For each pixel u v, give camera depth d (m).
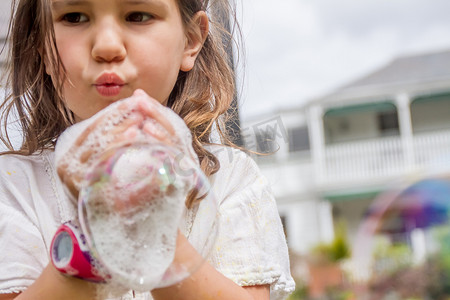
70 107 0.97
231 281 0.90
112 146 0.75
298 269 12.10
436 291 11.67
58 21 0.95
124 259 0.73
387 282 12.01
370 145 14.59
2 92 1.29
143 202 0.74
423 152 14.45
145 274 0.74
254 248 1.04
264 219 1.08
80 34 0.94
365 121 14.95
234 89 1.37
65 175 0.77
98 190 0.73
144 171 0.74
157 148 0.75
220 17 1.42
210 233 0.86
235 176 1.12
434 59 17.14
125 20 0.94
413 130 14.79
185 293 0.85
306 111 15.01
